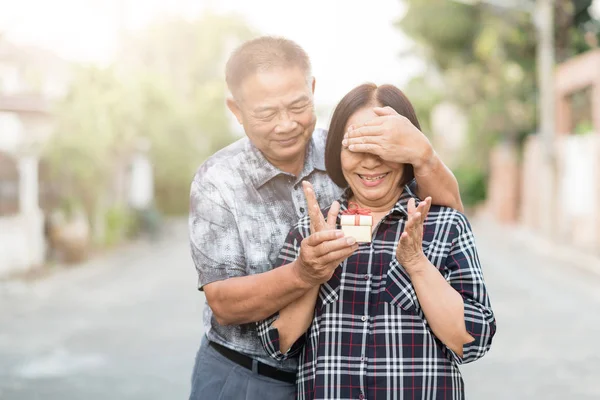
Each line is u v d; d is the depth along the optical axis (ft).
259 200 9.01
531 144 85.81
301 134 8.63
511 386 22.13
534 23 81.25
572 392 21.52
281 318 8.06
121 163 75.66
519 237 76.38
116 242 74.90
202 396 9.21
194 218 8.98
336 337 7.88
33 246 53.88
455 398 7.81
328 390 7.78
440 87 113.80
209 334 9.27
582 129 74.43
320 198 9.30
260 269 8.97
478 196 112.37
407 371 7.70
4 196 52.26
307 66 8.59
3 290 43.91
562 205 72.13
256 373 9.04
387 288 7.83
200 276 8.83
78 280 49.21
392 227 8.16
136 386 22.63
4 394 21.89
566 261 55.67
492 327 7.59
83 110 57.21
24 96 57.72
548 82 68.54
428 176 7.97
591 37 86.17
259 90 8.34
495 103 92.99
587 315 33.65
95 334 30.48
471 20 90.99
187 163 110.93
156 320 33.65
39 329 31.71
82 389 22.39
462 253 7.89
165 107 81.35
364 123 7.87
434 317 7.50
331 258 7.25
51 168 55.88
